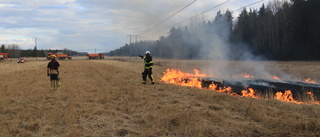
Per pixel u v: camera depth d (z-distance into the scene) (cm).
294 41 4925
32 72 1644
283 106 546
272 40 5316
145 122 423
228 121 418
